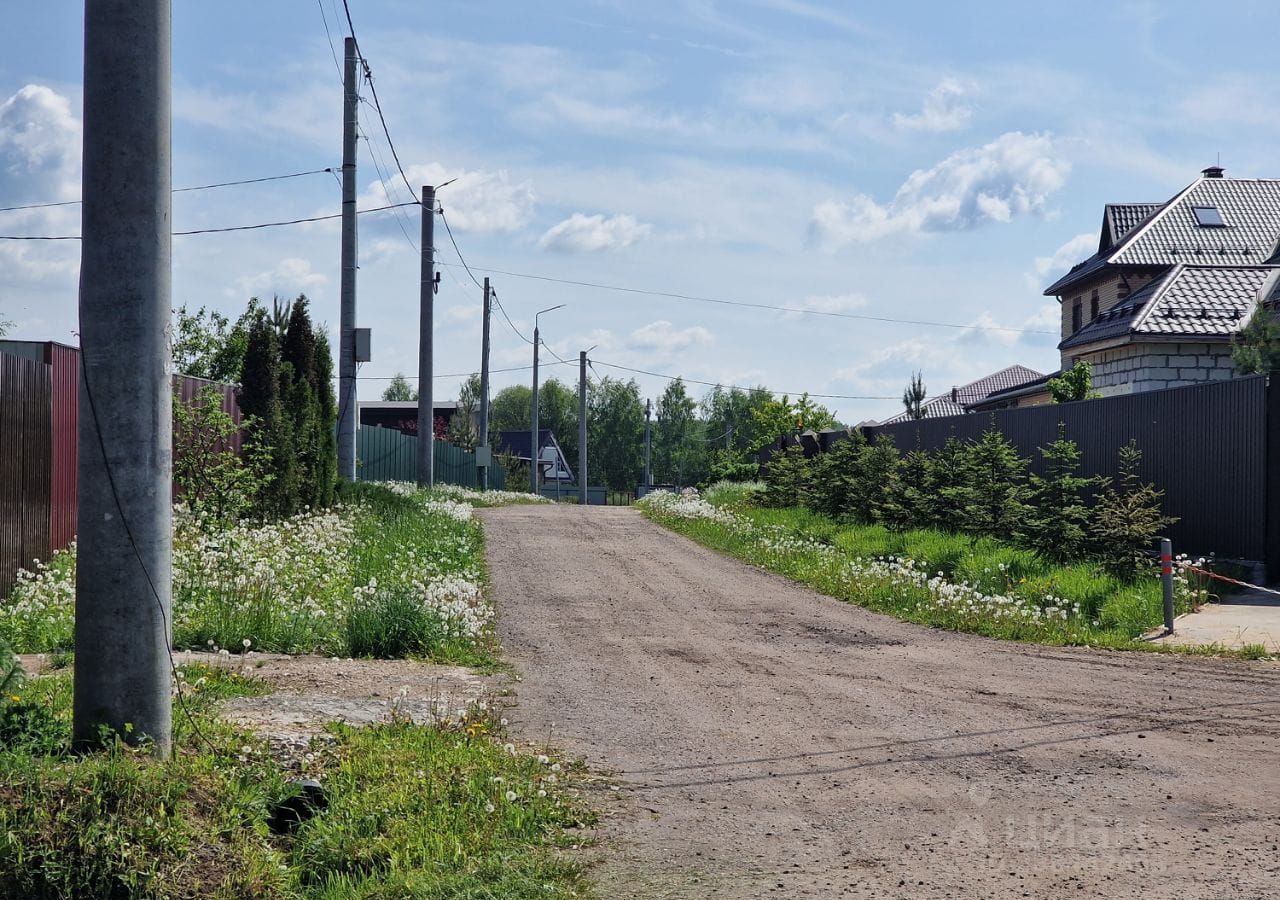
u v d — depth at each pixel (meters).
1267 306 21.36
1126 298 29.62
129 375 5.81
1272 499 15.27
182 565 12.15
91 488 5.79
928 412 57.31
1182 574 14.56
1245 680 10.05
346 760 6.45
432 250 33.06
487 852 5.36
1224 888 4.91
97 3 5.81
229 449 17.34
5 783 4.85
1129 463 16.83
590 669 10.72
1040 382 38.75
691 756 7.40
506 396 133.25
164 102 5.95
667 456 135.38
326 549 15.81
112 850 4.66
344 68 22.73
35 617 10.16
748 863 5.34
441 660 10.82
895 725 8.31
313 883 5.16
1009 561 16.84
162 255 5.94
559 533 25.78
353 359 23.84
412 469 41.44
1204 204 36.66
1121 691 9.59
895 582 15.84
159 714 5.86
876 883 5.05
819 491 27.53
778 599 16.23
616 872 5.23
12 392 11.98
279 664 9.89
